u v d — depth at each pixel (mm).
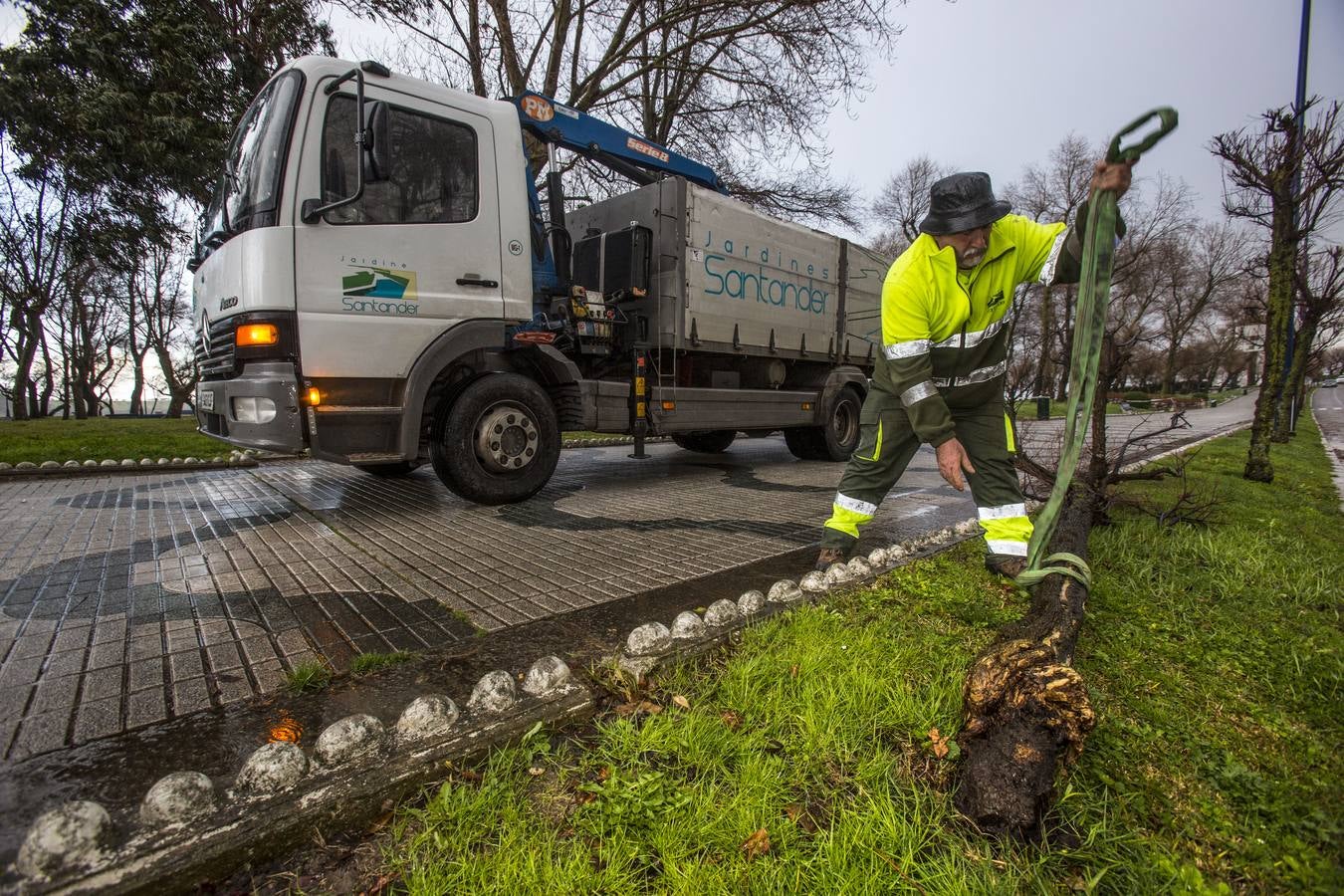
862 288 8406
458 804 1497
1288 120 6633
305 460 7691
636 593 3006
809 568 3422
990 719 1637
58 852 1190
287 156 3816
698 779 1619
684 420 6164
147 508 4891
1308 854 1397
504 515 4766
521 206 4828
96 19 10953
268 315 3756
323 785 1466
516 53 12781
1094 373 1931
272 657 2312
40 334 22859
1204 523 4273
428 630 2574
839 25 12617
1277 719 1950
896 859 1376
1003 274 2680
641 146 6762
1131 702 2012
